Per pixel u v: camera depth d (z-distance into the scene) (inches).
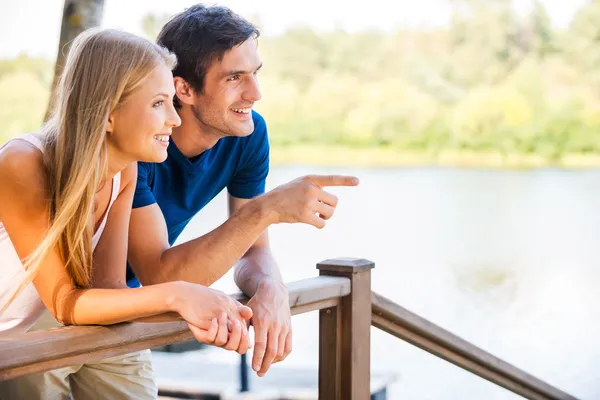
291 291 78.0
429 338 101.9
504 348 351.6
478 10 1080.2
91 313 60.9
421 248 576.7
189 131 90.7
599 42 1056.2
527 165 1052.5
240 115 89.8
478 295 448.8
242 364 192.2
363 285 88.9
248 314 64.1
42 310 72.2
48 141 65.5
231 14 88.4
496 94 1067.3
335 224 665.0
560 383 301.9
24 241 64.0
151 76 65.3
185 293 61.7
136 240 81.3
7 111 911.7
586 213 708.0
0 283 69.1
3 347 52.5
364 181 932.6
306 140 1064.2
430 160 1059.3
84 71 64.4
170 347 246.1
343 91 1072.8
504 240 602.5
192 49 87.0
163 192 93.3
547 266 515.5
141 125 65.5
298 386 197.3
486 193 837.8
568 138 1053.8
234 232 75.5
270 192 76.6
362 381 89.5
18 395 82.0
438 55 1083.9
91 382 86.6
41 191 63.5
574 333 372.8
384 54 1083.3
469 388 292.0
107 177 69.2
